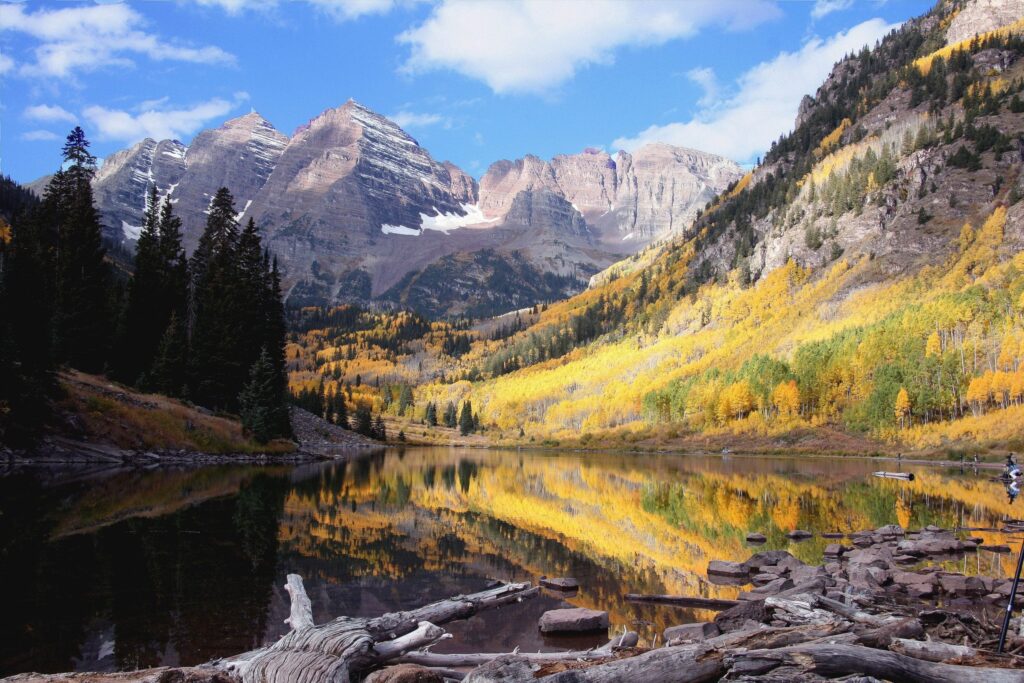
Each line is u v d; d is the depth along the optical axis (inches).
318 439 4488.2
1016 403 3796.8
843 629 391.9
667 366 7332.7
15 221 2731.3
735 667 309.4
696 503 1550.2
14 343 1771.7
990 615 559.2
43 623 485.4
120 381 2502.5
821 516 1326.3
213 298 2807.6
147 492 1323.8
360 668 347.3
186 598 565.3
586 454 4835.1
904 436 3996.1
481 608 602.2
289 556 778.2
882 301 5777.6
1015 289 4594.0
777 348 6072.8
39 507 1059.3
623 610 608.4
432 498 1547.7
